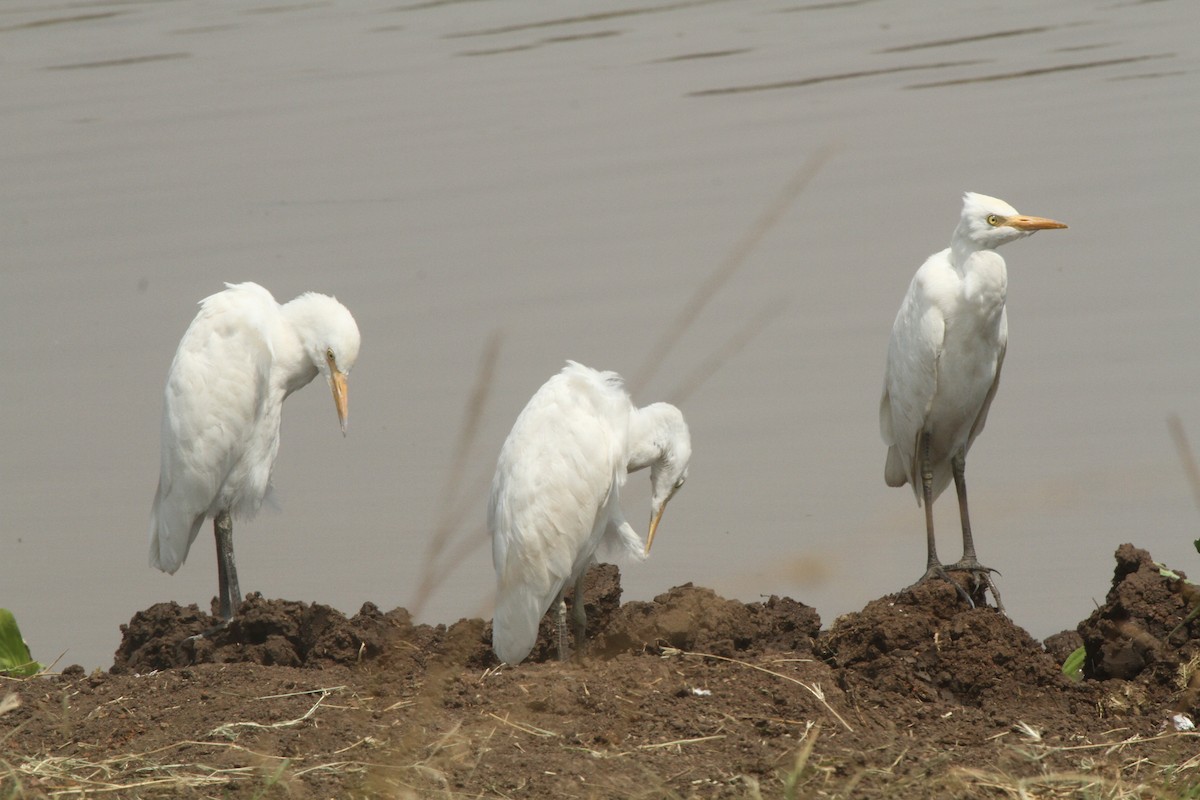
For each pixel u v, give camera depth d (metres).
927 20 34.97
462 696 9.77
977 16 35.38
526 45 34.06
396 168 26.14
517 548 11.16
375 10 37.56
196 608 12.95
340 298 21.27
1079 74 29.53
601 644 11.48
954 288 12.55
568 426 11.30
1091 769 8.52
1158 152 24.78
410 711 9.51
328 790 8.23
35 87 32.03
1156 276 20.78
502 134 27.73
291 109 29.75
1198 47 30.78
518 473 11.26
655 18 36.16
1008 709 9.83
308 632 11.58
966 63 31.00
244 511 13.75
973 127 26.83
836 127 27.23
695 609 11.01
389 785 7.71
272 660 11.48
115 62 33.50
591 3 38.06
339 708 9.60
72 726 9.55
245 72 32.50
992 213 12.53
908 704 9.85
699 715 9.38
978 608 11.30
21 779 8.49
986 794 8.10
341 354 13.70
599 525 11.58
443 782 8.17
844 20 35.44
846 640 10.70
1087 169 24.28
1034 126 26.61
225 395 13.27
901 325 12.96
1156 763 8.68
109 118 29.48
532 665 10.66
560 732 9.12
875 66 31.05
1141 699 9.74
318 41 34.91
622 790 8.15
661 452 12.66
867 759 8.55
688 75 30.97
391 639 11.10
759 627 11.15
